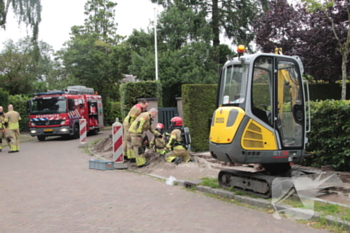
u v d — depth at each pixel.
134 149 9.76
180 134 9.73
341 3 18.27
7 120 14.44
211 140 6.66
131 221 5.31
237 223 5.11
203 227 4.96
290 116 6.43
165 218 5.43
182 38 26.86
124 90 14.40
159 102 15.16
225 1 28.44
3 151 15.28
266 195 6.12
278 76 6.36
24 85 30.88
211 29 27.59
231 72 6.59
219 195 6.73
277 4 21.81
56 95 20.27
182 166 9.29
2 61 29.80
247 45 28.70
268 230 4.80
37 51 32.16
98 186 7.75
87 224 5.20
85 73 34.25
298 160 6.46
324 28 19.17
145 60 25.23
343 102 7.74
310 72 21.08
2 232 4.92
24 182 8.30
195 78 24.94
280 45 21.19
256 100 6.19
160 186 7.72
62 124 19.94
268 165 6.94
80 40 35.84
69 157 12.73
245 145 6.09
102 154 13.05
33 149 15.82
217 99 6.91
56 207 6.14
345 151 7.54
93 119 23.70
